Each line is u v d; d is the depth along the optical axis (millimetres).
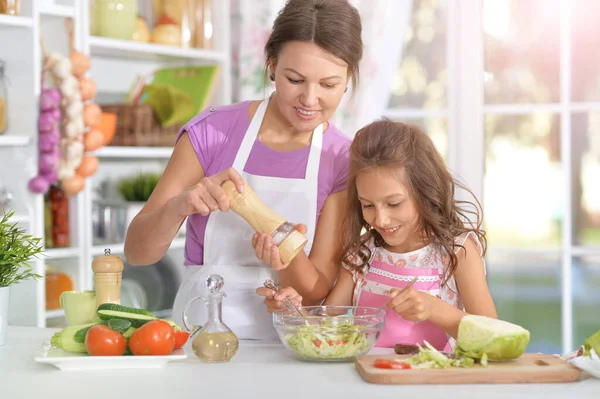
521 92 3500
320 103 1602
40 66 2727
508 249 3541
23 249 1588
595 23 3426
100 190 3350
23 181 2707
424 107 3551
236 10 3486
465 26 3475
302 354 1425
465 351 1370
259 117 1788
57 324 2873
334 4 1579
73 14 2820
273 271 1771
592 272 3471
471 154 3488
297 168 1770
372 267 1780
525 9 3477
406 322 1711
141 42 3129
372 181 1603
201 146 1772
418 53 3539
